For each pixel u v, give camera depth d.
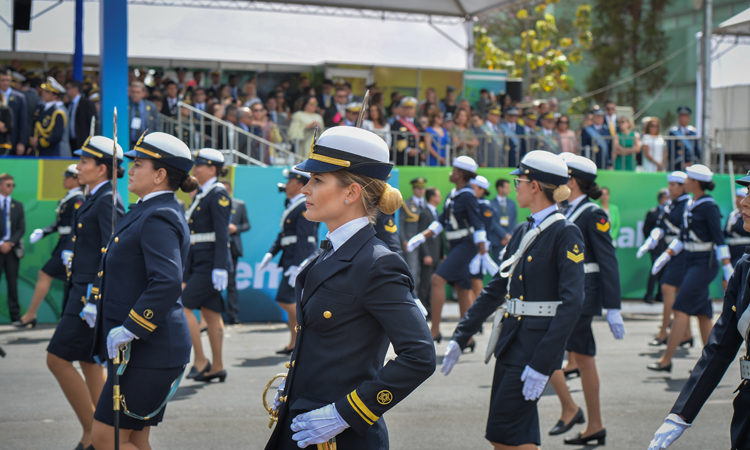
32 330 9.06
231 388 6.47
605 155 12.62
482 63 20.27
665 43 27.70
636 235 12.31
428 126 12.29
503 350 3.76
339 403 2.31
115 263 3.49
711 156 13.75
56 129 10.20
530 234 3.82
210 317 6.73
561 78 20.44
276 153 11.16
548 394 6.65
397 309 2.35
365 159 2.44
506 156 12.06
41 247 9.59
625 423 5.68
